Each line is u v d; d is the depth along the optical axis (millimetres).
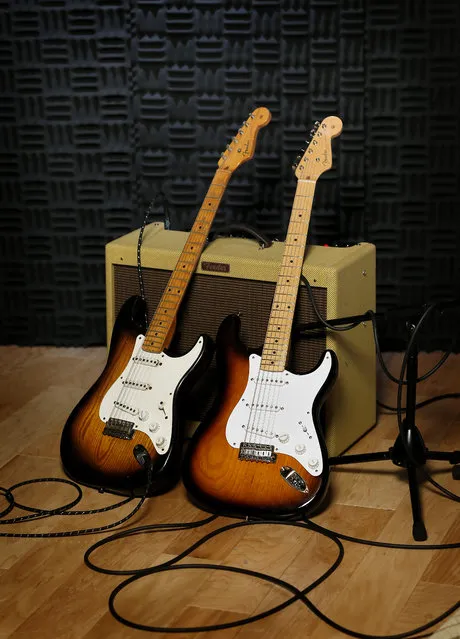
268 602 2475
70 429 3020
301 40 3689
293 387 2844
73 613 2453
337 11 3646
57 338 4109
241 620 2404
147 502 2928
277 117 3777
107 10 3752
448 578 2551
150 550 2695
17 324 4117
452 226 3822
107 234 4000
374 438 3285
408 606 2451
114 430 2959
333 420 3057
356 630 2373
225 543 2717
